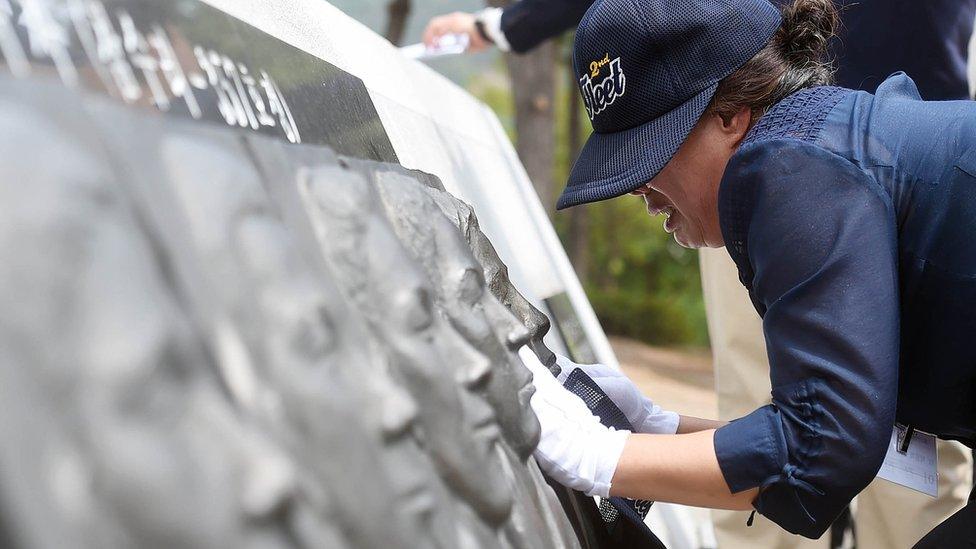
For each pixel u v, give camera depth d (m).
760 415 0.98
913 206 0.99
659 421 1.30
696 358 10.04
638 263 12.12
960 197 0.97
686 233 1.20
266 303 0.47
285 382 0.46
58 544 0.31
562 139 12.52
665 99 1.05
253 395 0.43
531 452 0.77
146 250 0.40
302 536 0.41
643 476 0.96
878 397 0.92
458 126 1.93
